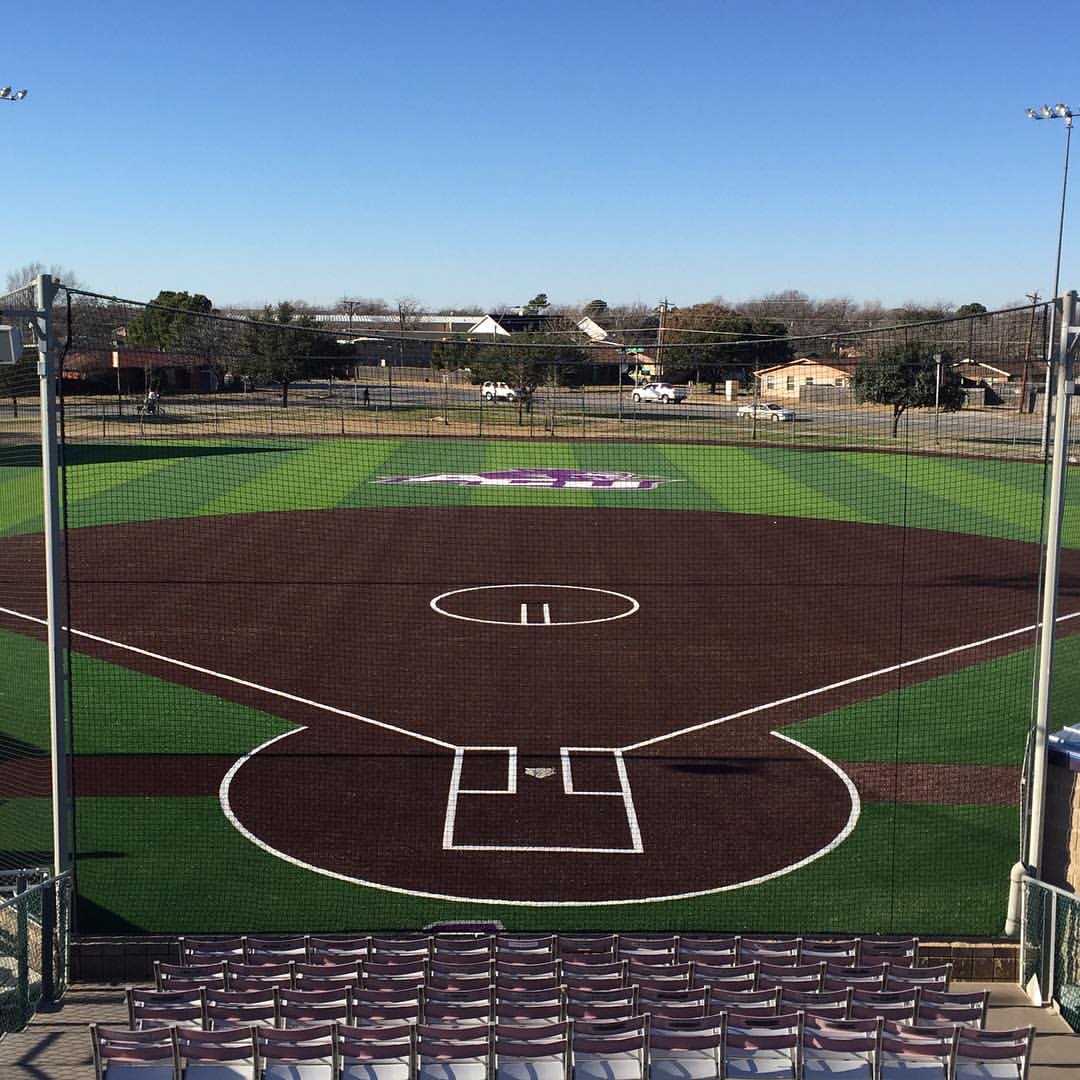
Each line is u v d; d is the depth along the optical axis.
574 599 29.33
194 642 25.17
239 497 43.41
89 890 14.74
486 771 18.52
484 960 11.95
